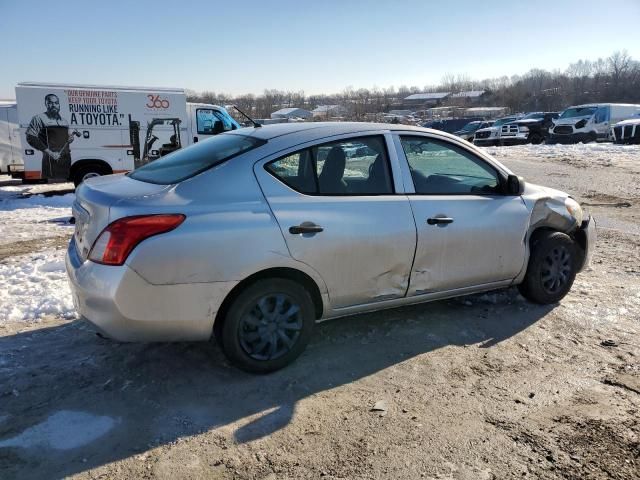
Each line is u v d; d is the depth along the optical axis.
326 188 3.74
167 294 3.19
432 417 3.13
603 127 27.09
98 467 2.70
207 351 3.94
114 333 3.22
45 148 12.53
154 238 3.12
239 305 3.41
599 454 2.79
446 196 4.21
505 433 2.97
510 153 20.81
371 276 3.84
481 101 116.81
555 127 28.02
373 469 2.69
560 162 17.59
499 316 4.63
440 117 87.94
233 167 3.50
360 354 3.93
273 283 3.50
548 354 3.94
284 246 3.45
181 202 3.27
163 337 3.30
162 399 3.32
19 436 2.93
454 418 3.12
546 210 4.73
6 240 7.98
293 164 3.66
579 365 3.76
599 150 20.41
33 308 4.77
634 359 3.84
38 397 3.32
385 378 3.59
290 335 3.66
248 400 3.32
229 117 14.58
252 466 2.71
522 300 4.99
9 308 4.77
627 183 12.80
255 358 3.54
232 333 3.43
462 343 4.12
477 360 3.84
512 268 4.55
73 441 2.90
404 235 3.90
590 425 3.04
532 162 17.88
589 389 3.43
